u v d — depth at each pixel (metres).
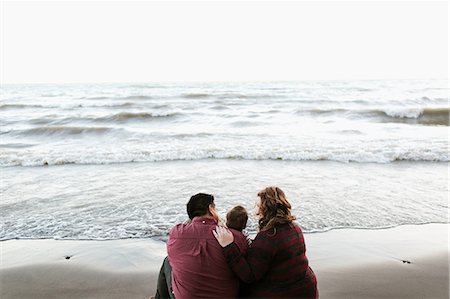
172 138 15.19
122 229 5.96
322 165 10.83
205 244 2.67
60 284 4.14
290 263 2.58
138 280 4.23
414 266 4.55
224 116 22.36
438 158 11.34
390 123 19.72
